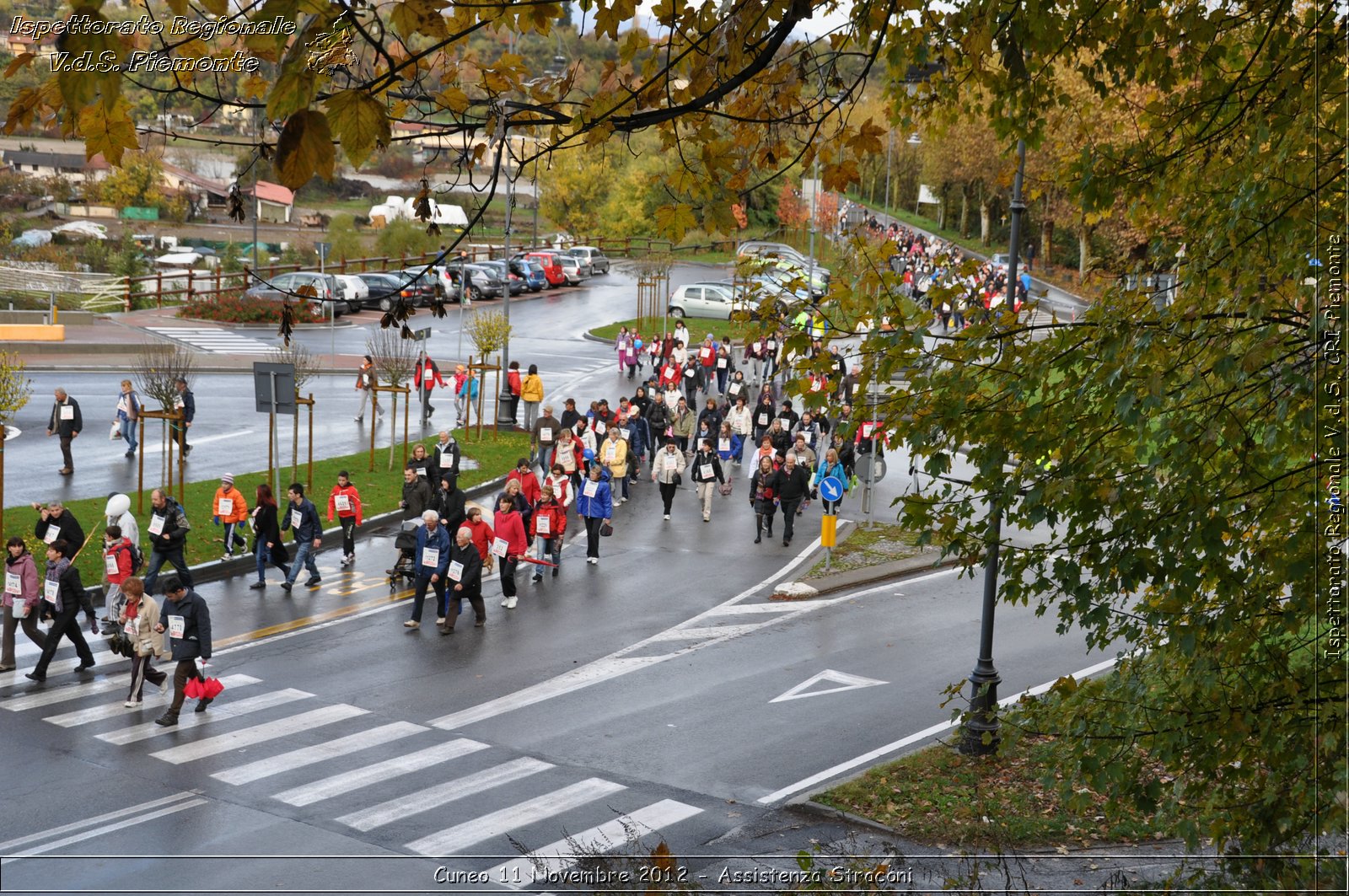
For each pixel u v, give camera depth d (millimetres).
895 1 5855
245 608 20094
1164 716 7094
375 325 53844
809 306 6977
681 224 5297
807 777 13844
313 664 17484
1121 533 6797
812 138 5547
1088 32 7574
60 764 13562
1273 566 6707
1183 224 8055
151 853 11336
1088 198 8047
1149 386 6145
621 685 17031
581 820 12430
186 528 20172
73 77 2732
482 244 73625
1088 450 6895
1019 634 19797
